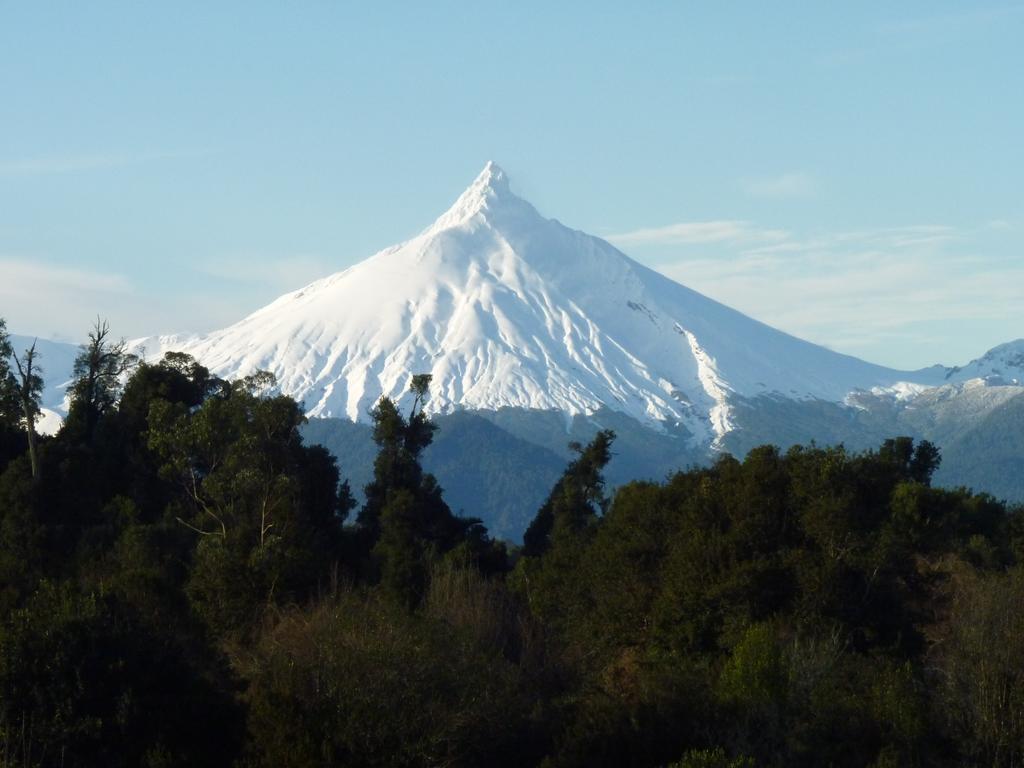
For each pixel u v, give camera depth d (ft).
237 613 318.86
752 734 218.38
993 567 326.24
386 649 218.79
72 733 201.67
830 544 291.38
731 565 287.07
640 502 327.67
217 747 214.07
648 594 297.33
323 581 341.00
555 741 224.33
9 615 223.10
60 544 375.04
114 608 223.92
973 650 234.17
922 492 326.85
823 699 224.12
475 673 226.99
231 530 346.54
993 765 216.95
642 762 217.77
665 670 253.24
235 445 380.37
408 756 211.20
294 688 216.13
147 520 407.44
